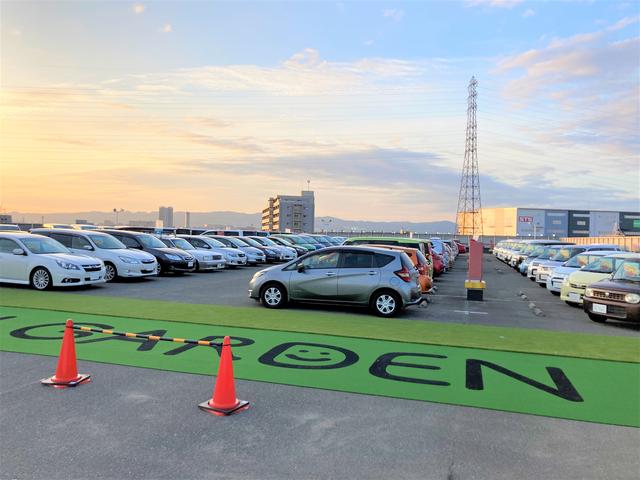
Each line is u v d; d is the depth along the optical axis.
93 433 4.35
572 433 4.57
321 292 11.15
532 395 5.63
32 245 13.99
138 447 4.09
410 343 8.12
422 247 16.48
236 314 10.53
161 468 3.75
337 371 6.40
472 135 90.94
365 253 11.19
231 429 4.50
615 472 3.84
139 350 7.20
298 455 4.02
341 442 4.28
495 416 4.96
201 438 4.30
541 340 8.66
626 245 36.22
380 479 3.66
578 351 7.84
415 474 3.75
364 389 5.70
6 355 6.78
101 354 6.94
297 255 32.09
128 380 5.84
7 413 4.78
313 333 8.69
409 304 10.94
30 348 7.15
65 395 5.30
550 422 4.83
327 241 39.56
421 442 4.32
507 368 6.75
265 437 4.35
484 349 7.84
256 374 6.19
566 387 5.95
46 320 9.27
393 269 10.92
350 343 8.00
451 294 15.98
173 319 9.72
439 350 7.69
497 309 12.69
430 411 5.06
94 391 5.44
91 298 12.30
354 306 11.88
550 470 3.85
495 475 3.76
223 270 23.55
